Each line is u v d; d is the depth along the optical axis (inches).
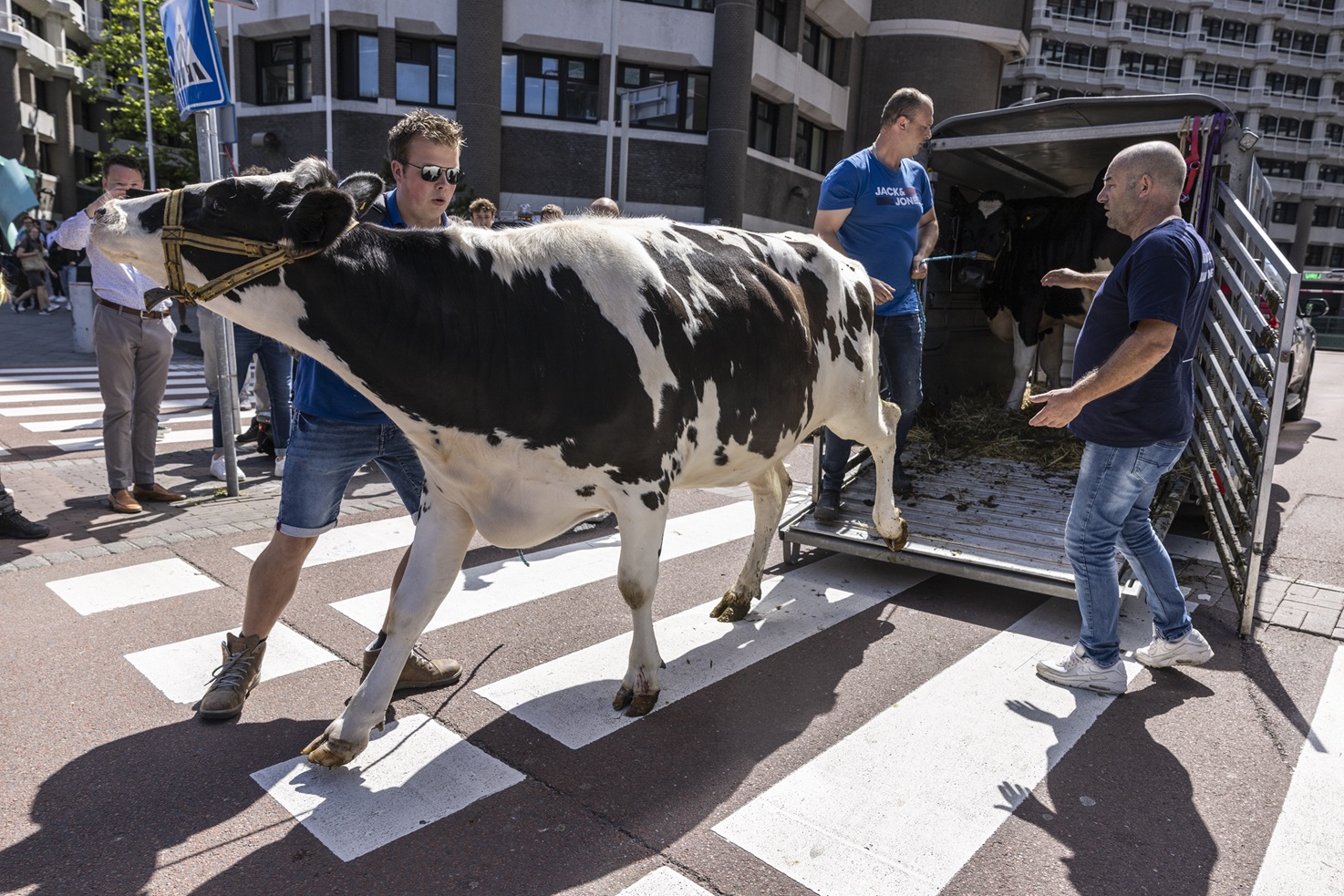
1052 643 161.2
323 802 106.3
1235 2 2341.3
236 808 104.5
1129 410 130.1
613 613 171.3
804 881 93.7
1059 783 114.7
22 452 292.4
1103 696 140.2
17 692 131.3
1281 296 160.6
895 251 192.9
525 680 140.9
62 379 458.0
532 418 107.7
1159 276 119.3
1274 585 193.6
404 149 124.3
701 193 879.1
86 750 116.3
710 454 128.9
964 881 94.6
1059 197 305.7
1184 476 209.8
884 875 95.1
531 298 107.6
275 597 128.8
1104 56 2298.2
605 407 109.9
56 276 963.3
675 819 104.7
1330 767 120.4
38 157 1509.6
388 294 100.2
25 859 94.3
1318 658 156.8
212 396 270.5
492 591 181.9
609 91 826.8
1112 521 136.1
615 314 111.7
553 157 840.9
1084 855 99.8
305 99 838.5
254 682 130.8
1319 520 255.0
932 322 286.4
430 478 118.2
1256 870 98.0
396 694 135.0
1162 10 2305.6
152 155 874.8
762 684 142.1
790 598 183.0
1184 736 127.9
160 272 98.6
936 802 109.5
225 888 90.8
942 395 297.9
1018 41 1064.8
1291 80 2491.4
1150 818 107.7
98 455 291.1
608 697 135.4
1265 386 161.3
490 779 112.2
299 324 100.0
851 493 222.8
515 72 826.2
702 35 840.9
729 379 125.1
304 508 124.3
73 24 1606.8
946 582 195.3
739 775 114.6
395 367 102.2
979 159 280.4
